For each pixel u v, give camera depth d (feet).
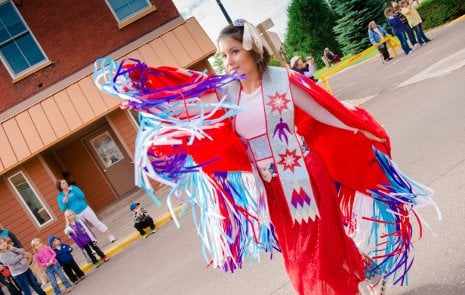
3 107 49.37
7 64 50.08
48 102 48.14
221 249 8.98
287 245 8.46
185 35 49.55
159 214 36.29
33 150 46.65
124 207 47.60
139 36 51.24
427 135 20.31
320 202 8.17
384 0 113.50
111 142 56.70
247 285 14.85
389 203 9.07
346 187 9.21
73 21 51.03
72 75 50.39
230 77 7.46
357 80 55.77
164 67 8.08
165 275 21.17
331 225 8.09
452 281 9.47
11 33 50.55
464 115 20.34
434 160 16.93
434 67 35.01
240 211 8.93
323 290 7.96
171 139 7.41
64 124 47.26
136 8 51.93
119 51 50.88
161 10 51.57
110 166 56.80
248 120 8.28
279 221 8.56
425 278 10.07
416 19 50.93
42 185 48.60
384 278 9.21
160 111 7.70
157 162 7.89
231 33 8.05
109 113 49.57
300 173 8.25
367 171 9.07
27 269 30.01
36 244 29.66
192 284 17.88
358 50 118.21
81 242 32.35
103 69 7.48
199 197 8.83
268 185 8.56
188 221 30.32
